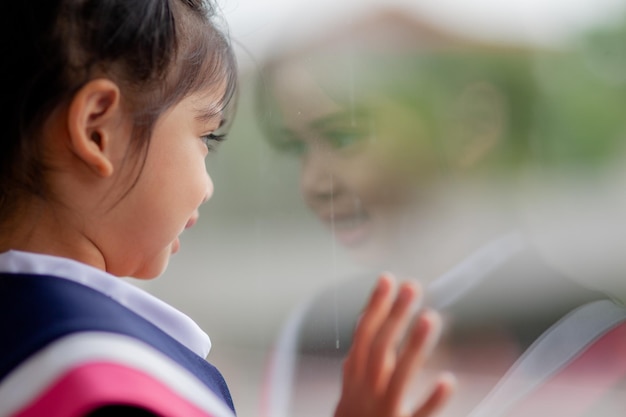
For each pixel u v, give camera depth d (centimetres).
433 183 124
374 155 125
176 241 100
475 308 120
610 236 120
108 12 79
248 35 125
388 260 124
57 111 78
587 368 116
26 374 64
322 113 127
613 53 119
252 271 130
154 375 70
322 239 128
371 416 74
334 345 124
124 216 83
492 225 123
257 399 121
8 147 79
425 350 75
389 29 126
